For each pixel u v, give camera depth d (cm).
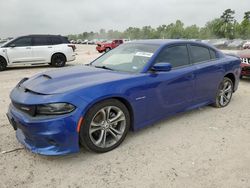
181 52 449
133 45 464
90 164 321
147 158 335
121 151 353
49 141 303
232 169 311
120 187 278
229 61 537
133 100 361
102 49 2725
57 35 1320
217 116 491
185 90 439
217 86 515
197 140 387
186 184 283
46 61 1281
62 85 328
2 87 752
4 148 358
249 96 648
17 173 302
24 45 1221
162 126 438
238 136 403
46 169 311
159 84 391
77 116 305
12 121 340
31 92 324
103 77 358
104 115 337
